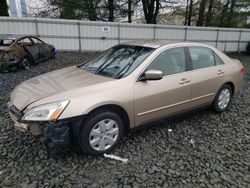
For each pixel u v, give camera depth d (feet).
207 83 13.23
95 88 9.42
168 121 13.65
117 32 48.67
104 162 9.43
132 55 11.62
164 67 11.44
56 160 9.42
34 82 10.83
